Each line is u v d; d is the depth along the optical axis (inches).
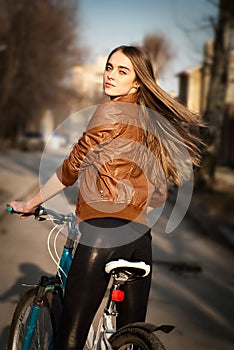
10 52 1756.9
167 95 116.5
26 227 409.1
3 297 222.4
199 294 275.4
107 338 110.9
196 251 392.2
